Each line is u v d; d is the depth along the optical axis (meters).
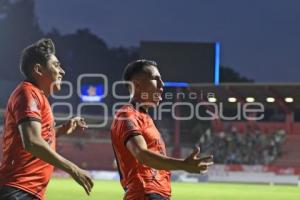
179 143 104.19
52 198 42.25
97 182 74.88
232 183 85.38
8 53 144.12
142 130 9.70
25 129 8.95
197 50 77.38
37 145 8.71
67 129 11.20
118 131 9.67
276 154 102.50
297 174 86.81
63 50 150.50
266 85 79.06
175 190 58.91
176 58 79.31
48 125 9.65
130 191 9.84
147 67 10.12
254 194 54.94
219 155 105.12
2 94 111.62
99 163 106.75
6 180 9.52
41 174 9.65
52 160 8.65
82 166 106.75
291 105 87.94
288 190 64.62
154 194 9.78
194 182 85.50
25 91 9.45
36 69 9.84
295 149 102.06
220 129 107.38
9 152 9.54
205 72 78.50
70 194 47.03
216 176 88.69
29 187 9.52
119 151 9.79
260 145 104.38
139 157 8.70
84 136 107.88
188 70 79.25
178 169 8.27
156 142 9.79
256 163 103.00
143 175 9.80
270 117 112.38
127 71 10.23
